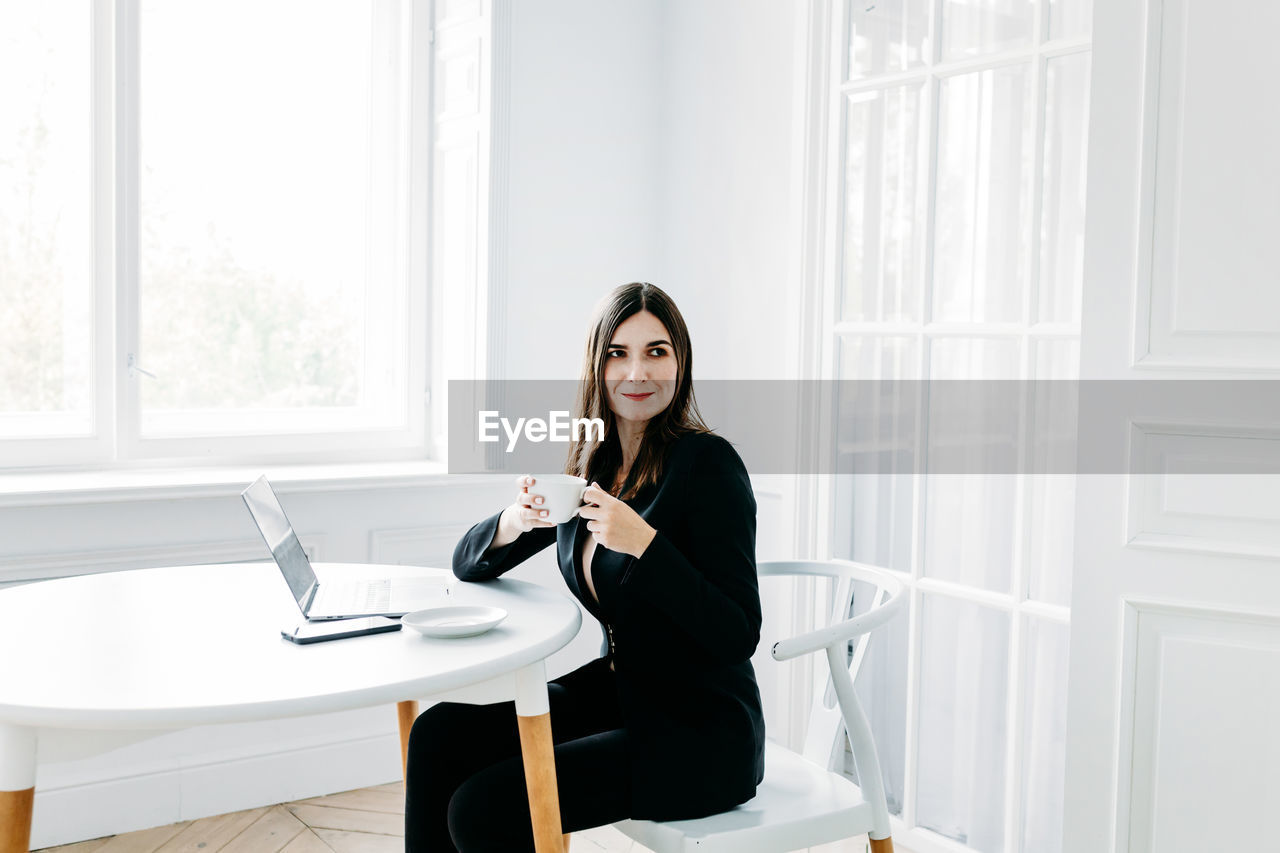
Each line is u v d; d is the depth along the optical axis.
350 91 3.22
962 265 2.47
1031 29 2.30
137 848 2.47
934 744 2.55
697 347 3.28
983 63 2.39
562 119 3.17
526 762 1.46
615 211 3.30
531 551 1.88
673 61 3.34
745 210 3.09
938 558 2.53
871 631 1.68
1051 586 2.29
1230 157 1.72
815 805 1.62
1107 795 1.87
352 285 3.26
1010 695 2.36
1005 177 2.37
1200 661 1.77
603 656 1.85
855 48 2.73
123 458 2.78
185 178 2.95
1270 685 1.72
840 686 1.66
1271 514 1.71
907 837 2.59
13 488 2.41
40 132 2.69
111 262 2.75
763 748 1.69
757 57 3.04
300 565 1.78
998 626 2.40
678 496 1.63
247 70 3.04
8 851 1.22
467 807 1.52
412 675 1.31
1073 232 2.23
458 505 3.04
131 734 1.26
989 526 2.42
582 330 3.26
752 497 1.68
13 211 2.67
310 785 2.79
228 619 1.57
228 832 2.57
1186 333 1.77
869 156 2.69
